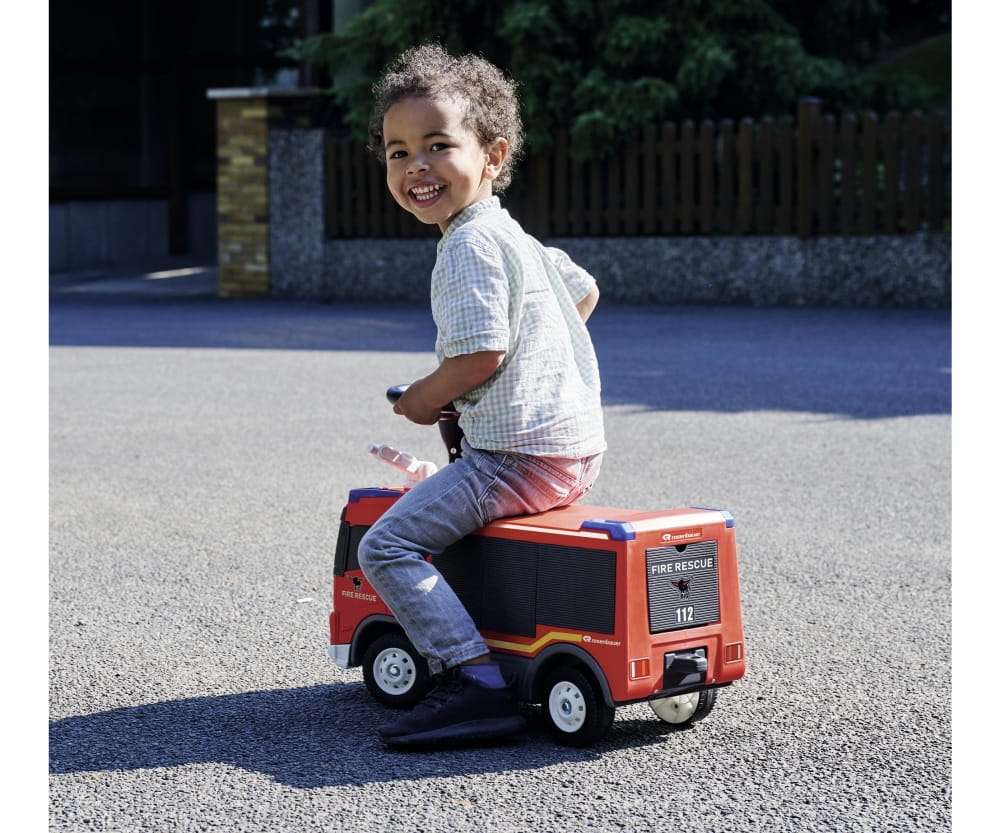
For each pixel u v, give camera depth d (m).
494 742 3.21
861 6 17.05
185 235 22.62
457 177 3.27
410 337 12.51
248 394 9.04
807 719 3.34
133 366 10.49
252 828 2.69
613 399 8.59
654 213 15.62
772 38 15.65
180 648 3.92
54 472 6.55
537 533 3.21
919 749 3.13
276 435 7.51
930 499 5.84
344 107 17.91
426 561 3.26
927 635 4.02
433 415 3.31
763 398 8.59
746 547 5.06
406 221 16.83
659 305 15.20
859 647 3.91
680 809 2.78
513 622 3.26
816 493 5.96
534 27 15.36
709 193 15.34
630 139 15.55
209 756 3.09
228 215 17.66
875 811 2.78
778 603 4.36
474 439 3.29
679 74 15.33
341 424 7.85
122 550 5.06
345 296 17.20
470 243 3.21
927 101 16.66
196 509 5.75
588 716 3.12
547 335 3.30
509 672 3.27
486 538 3.30
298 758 3.08
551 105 15.66
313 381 9.62
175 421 8.00
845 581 4.61
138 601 4.39
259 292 17.62
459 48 16.22
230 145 17.56
